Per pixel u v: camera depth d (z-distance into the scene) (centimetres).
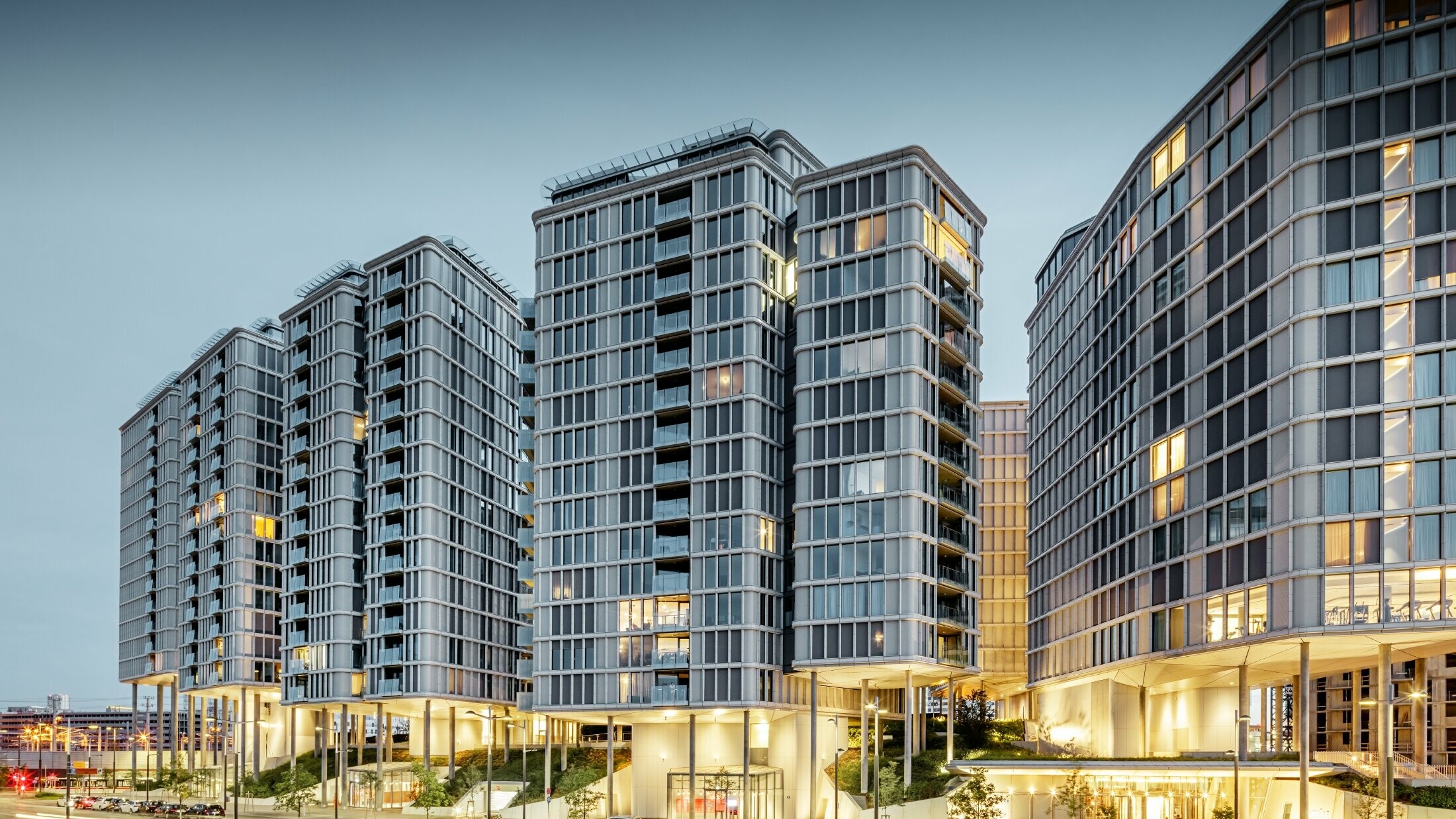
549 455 9138
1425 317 4991
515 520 11988
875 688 8969
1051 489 8875
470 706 10881
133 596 15638
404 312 10975
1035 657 9225
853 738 9431
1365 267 5138
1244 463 5556
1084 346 7981
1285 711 11400
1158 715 8250
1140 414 6706
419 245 10919
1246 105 5750
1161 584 6272
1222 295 5869
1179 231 6369
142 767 14812
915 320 7619
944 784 6881
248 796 11025
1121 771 6059
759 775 7956
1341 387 5109
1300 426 5178
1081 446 7956
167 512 14788
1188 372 6153
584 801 8369
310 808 10444
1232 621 5553
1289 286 5303
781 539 8250
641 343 8831
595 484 8875
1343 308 5141
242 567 12988
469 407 11288
